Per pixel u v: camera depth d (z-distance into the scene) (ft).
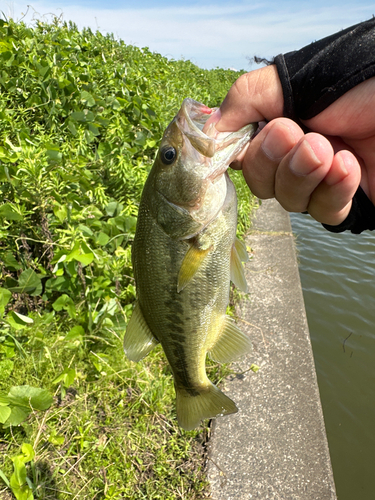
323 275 2.91
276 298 1.95
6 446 1.08
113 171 1.88
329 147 0.63
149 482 1.06
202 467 1.13
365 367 2.04
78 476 1.05
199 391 0.94
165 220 0.86
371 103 0.65
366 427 1.70
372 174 0.79
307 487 1.11
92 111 2.28
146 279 0.88
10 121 1.70
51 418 1.15
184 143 0.84
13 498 0.98
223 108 0.77
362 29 0.64
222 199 0.87
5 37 2.35
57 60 2.50
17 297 1.45
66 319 1.43
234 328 0.93
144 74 3.55
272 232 2.73
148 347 0.93
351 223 0.80
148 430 1.18
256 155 0.71
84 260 1.30
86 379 1.28
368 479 1.47
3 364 1.18
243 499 1.07
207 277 0.87
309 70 0.66
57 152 1.61
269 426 1.27
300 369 1.51
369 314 2.49
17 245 1.37
